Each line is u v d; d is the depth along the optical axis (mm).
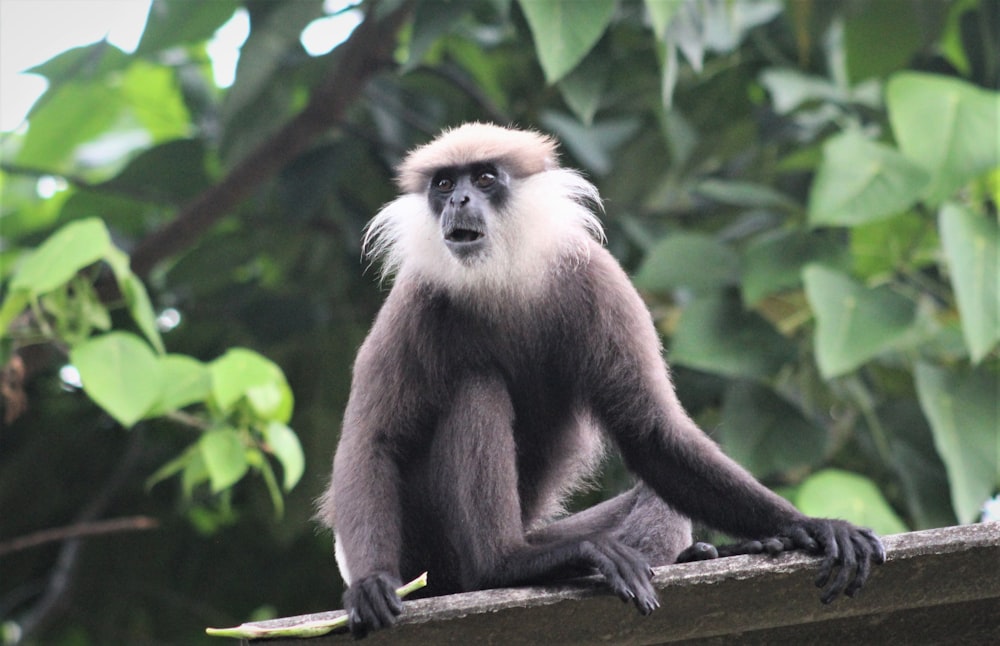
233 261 14969
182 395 10570
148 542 16062
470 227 9156
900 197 11453
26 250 14844
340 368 14945
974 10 14562
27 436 16141
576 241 9422
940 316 13133
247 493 15648
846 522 7055
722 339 12070
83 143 16656
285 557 16297
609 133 14875
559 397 9484
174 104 17094
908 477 12641
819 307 11328
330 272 15422
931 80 12039
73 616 16047
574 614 6730
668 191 15547
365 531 8195
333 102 13727
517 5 12703
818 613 6852
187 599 16219
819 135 14438
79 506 16125
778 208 13523
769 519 8188
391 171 14930
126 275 10375
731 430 12023
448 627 6730
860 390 13039
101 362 10133
